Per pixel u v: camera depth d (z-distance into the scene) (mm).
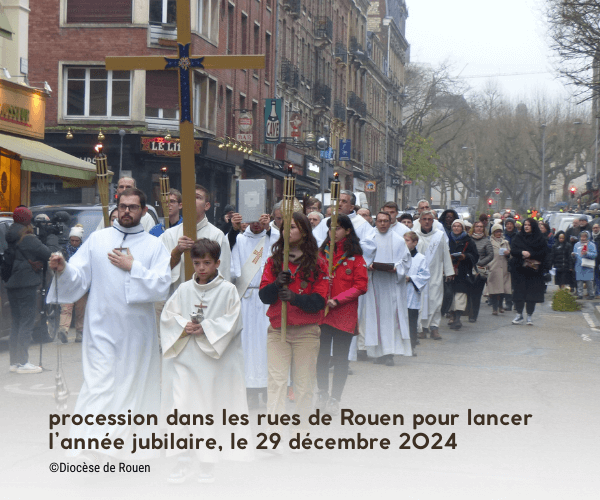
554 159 146375
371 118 118812
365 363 19297
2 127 36250
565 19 45625
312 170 79625
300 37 77750
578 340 24359
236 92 60469
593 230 39594
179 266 13148
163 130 50312
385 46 131000
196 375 9984
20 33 38250
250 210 23641
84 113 50094
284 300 10953
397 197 144375
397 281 19031
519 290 28125
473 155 153875
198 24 53312
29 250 17125
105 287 10258
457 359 20109
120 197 10477
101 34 49750
